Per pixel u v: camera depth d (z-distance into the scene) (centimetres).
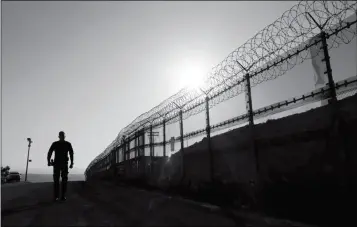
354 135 393
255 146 570
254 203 557
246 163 591
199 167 761
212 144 711
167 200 712
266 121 554
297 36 497
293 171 480
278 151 514
